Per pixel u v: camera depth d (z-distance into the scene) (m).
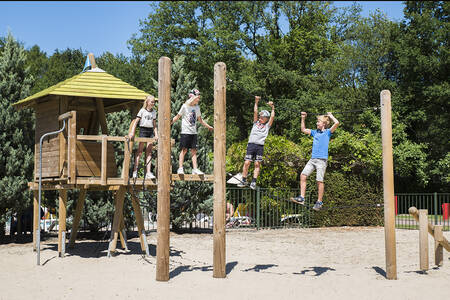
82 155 12.83
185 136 11.16
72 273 10.45
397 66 41.59
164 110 10.12
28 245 15.41
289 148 22.95
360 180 23.00
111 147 13.48
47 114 13.32
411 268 11.60
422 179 37.06
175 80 19.78
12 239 17.05
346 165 22.78
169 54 40.44
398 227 23.39
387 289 8.99
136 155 13.09
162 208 9.84
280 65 42.22
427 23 38.12
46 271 10.70
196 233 19.69
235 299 8.18
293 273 10.76
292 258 13.85
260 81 42.00
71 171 11.60
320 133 9.56
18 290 8.73
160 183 9.91
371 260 13.41
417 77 39.28
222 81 10.42
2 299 8.04
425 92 37.47
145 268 11.12
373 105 39.53
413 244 16.22
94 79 13.41
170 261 12.27
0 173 15.91
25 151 16.33
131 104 14.03
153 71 41.88
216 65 10.47
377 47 39.31
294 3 39.59
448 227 22.88
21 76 16.98
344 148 22.53
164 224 9.80
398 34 40.94
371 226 22.64
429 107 39.31
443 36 37.66
